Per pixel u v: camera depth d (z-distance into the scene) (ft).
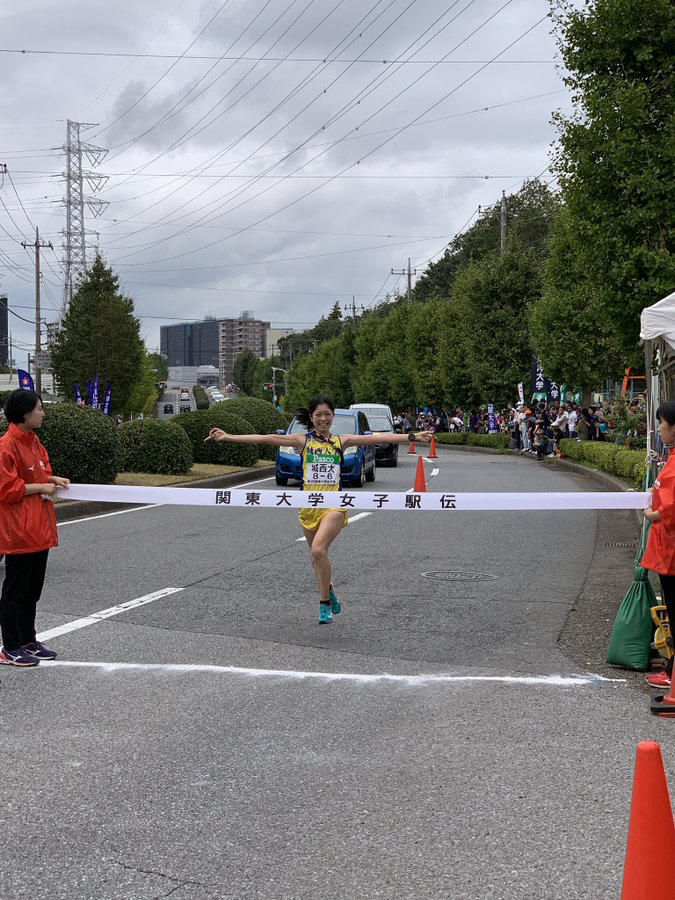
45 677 20.53
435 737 16.85
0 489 20.81
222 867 12.11
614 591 30.76
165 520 48.73
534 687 19.95
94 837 12.95
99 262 192.75
